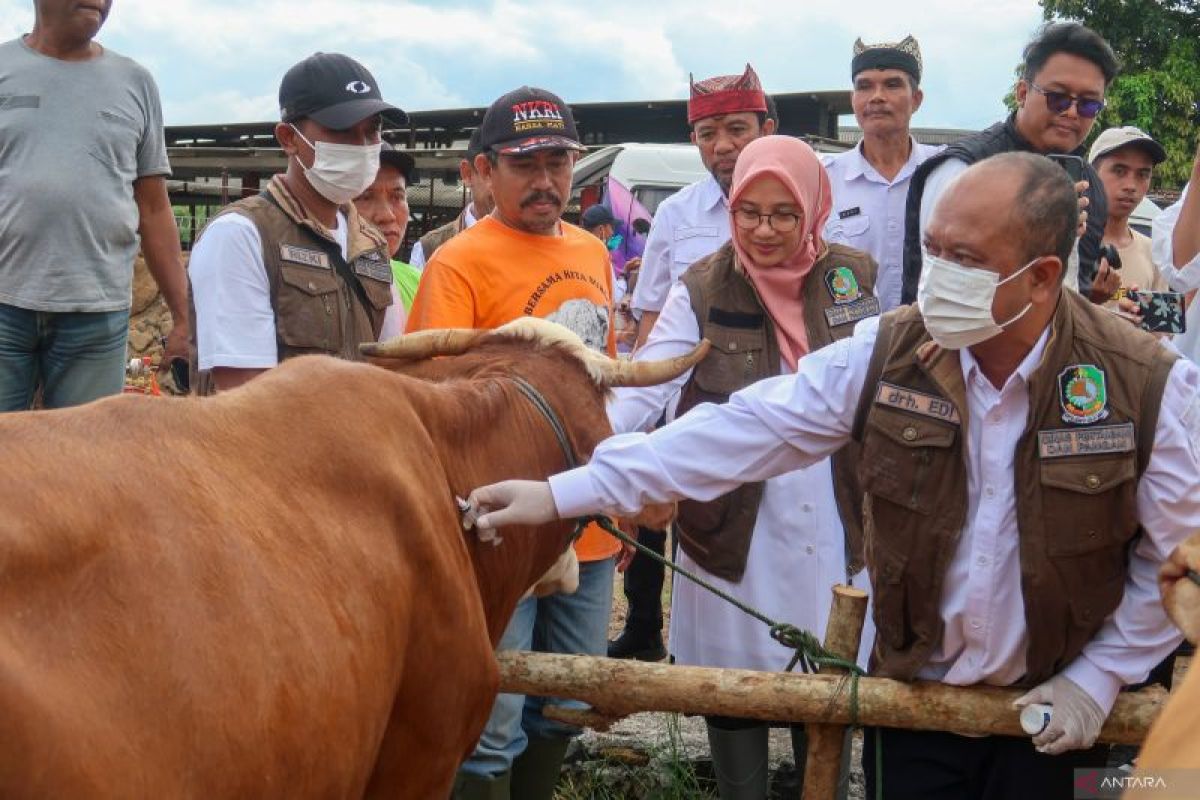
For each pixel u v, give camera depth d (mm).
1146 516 2791
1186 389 2750
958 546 2900
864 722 3088
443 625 2625
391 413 2658
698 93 5379
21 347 4707
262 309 3639
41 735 1741
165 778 1909
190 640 1990
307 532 2312
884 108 5504
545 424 3113
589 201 12984
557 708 3375
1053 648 2887
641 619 6227
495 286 4055
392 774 2689
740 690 3150
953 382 2830
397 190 5699
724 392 3920
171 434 2225
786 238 3887
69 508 1936
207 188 21406
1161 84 19500
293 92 3770
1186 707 959
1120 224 6234
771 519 3959
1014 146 4648
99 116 4715
